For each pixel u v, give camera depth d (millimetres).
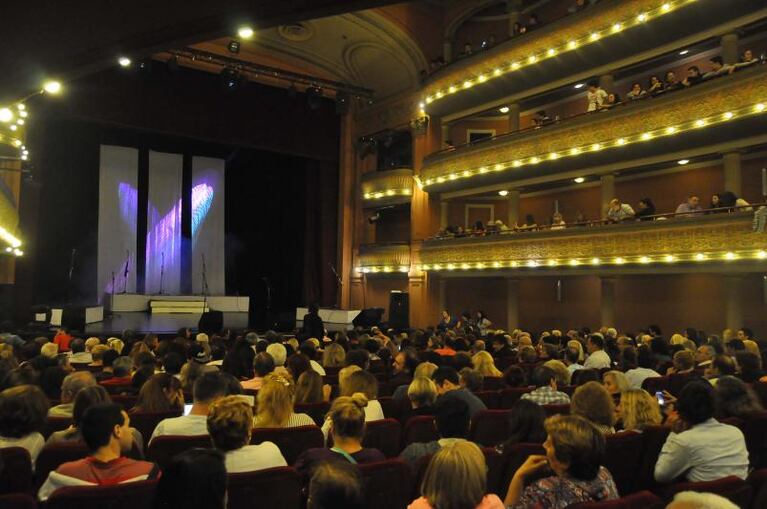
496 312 21953
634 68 16875
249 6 5527
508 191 20203
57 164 23531
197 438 3895
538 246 17438
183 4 5633
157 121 21297
